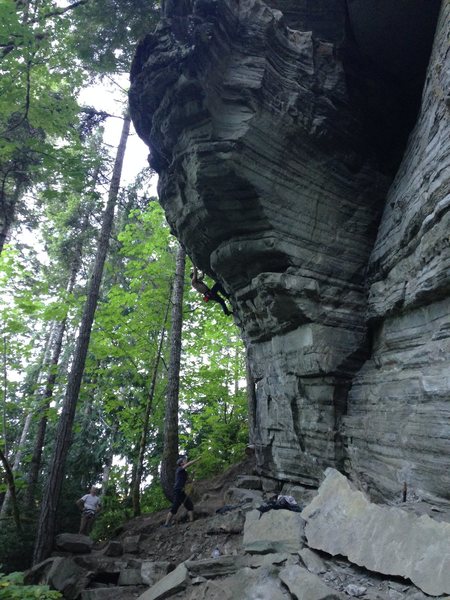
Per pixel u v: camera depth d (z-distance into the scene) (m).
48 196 9.13
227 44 8.09
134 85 8.41
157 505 13.97
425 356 6.29
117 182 12.72
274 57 8.49
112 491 17.73
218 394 17.59
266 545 5.65
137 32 11.26
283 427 9.63
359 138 9.20
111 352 15.20
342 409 8.42
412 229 6.79
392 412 6.70
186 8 8.04
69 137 10.08
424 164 6.72
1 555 9.28
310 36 8.97
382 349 7.97
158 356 15.09
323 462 8.43
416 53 9.20
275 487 10.10
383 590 4.16
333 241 8.94
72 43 10.20
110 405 15.26
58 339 17.00
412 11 8.52
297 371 8.80
